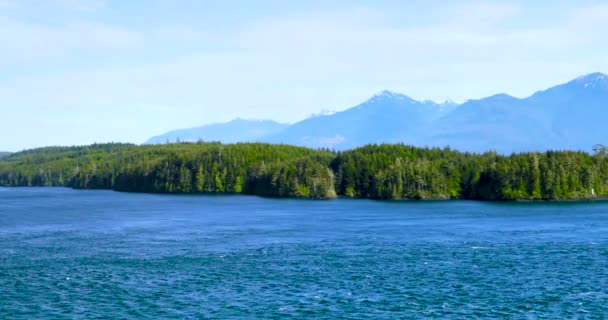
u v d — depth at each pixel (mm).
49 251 119062
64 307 76625
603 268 99688
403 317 72125
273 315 73000
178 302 78750
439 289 85438
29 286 87438
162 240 136000
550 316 72438
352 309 75438
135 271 98125
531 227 160875
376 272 97062
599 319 71188
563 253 115000
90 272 97250
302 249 121438
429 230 154625
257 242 132125
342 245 127062
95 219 190375
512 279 91688
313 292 83812
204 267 101562
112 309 75688
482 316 72500
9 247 124562
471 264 103875
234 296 81688
